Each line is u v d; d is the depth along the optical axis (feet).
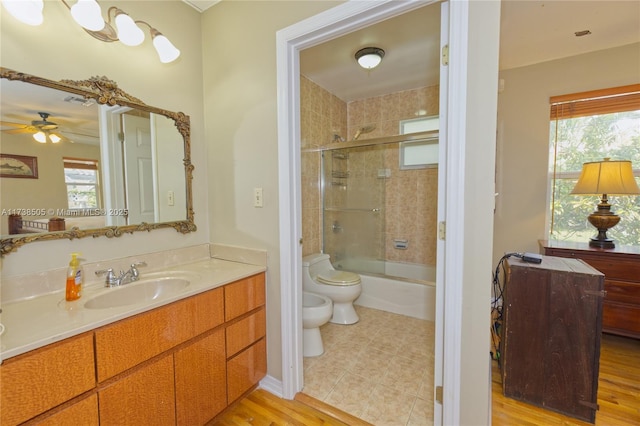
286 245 5.34
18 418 2.75
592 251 7.18
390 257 11.17
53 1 4.24
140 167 5.34
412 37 6.96
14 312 3.55
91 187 4.70
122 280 4.80
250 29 5.51
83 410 3.20
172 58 5.08
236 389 5.16
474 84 3.71
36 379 2.85
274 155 5.35
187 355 4.31
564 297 4.97
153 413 3.89
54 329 3.09
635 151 7.94
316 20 4.64
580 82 8.30
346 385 5.82
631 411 5.09
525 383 5.30
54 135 4.29
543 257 5.97
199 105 6.34
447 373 4.16
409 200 10.69
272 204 5.47
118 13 4.52
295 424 4.87
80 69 4.54
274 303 5.61
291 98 5.19
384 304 9.53
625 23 6.67
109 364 3.42
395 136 9.61
